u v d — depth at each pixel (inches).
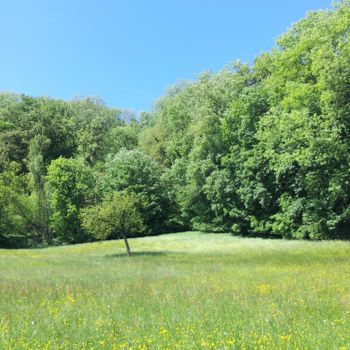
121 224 1504.7
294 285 593.0
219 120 2262.6
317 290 535.5
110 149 3393.2
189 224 2628.0
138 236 2620.6
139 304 481.7
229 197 2198.6
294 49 1624.0
